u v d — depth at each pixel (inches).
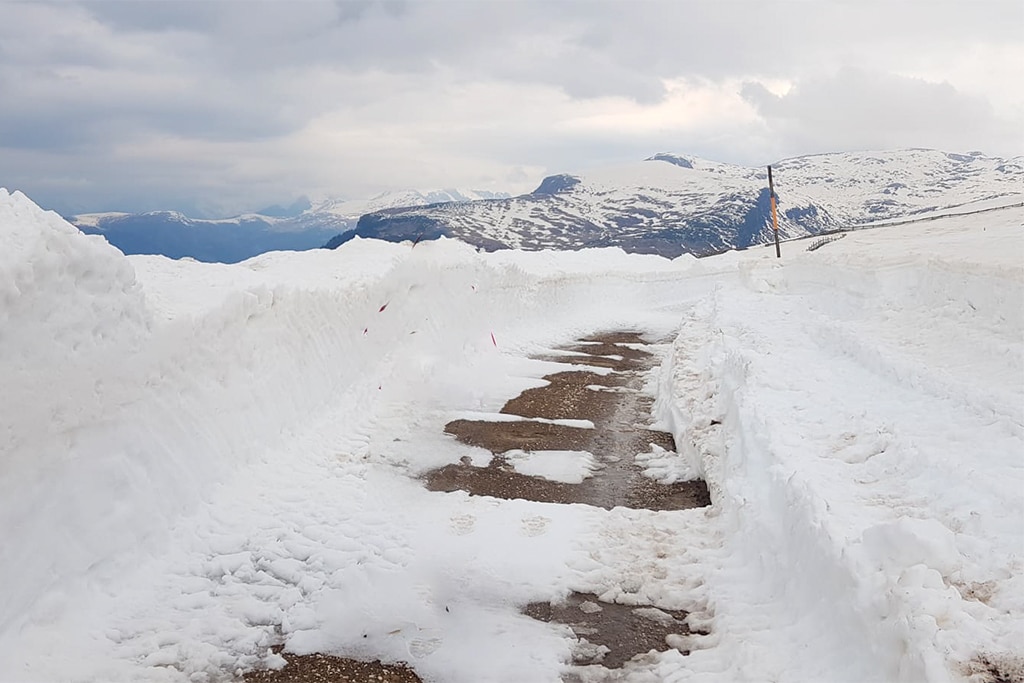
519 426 357.7
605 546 223.3
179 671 164.4
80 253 203.0
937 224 1667.1
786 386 322.3
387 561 213.0
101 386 205.8
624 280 969.5
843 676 140.7
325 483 268.1
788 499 205.8
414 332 450.3
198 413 251.1
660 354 601.6
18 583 169.2
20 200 199.3
